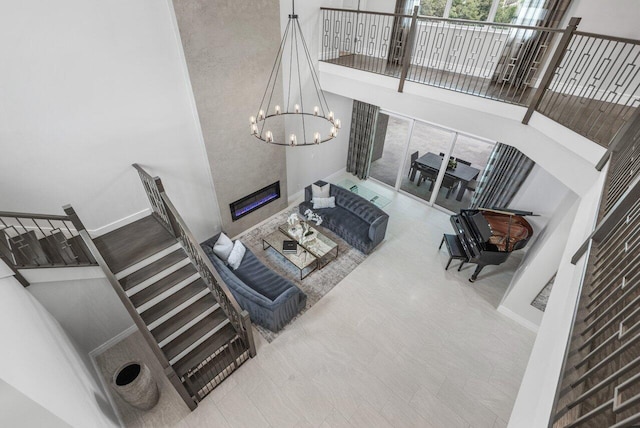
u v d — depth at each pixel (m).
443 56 6.31
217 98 4.91
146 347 4.53
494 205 6.46
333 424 3.75
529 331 4.88
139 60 3.94
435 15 6.12
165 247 4.32
